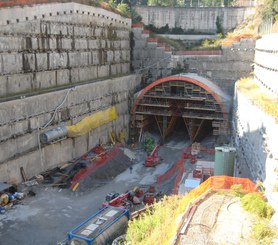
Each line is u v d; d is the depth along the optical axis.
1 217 31.98
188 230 17.58
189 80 54.88
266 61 43.44
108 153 48.84
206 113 57.16
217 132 55.94
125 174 45.22
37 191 37.56
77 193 38.00
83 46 53.00
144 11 79.94
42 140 41.31
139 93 58.91
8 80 40.03
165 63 64.06
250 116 34.03
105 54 58.84
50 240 28.91
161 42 68.75
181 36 78.50
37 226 30.95
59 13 47.19
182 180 34.94
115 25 61.25
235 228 17.67
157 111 58.56
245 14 77.12
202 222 18.31
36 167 40.78
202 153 48.69
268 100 34.00
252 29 70.44
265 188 23.00
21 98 38.75
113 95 55.97
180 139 61.59
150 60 65.19
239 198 21.27
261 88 47.03
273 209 19.09
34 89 44.12
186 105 56.97
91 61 55.31
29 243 28.36
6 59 39.44
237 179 24.80
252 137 32.09
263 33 58.81
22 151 38.81
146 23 80.19
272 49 39.38
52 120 43.03
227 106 55.62
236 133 45.53
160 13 79.50
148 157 48.22
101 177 42.44
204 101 56.25
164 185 40.47
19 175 38.31
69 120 46.03
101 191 39.41
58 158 44.38
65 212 33.81
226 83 61.44
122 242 21.30
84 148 49.28
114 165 46.09
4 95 39.66
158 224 20.95
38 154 40.97
